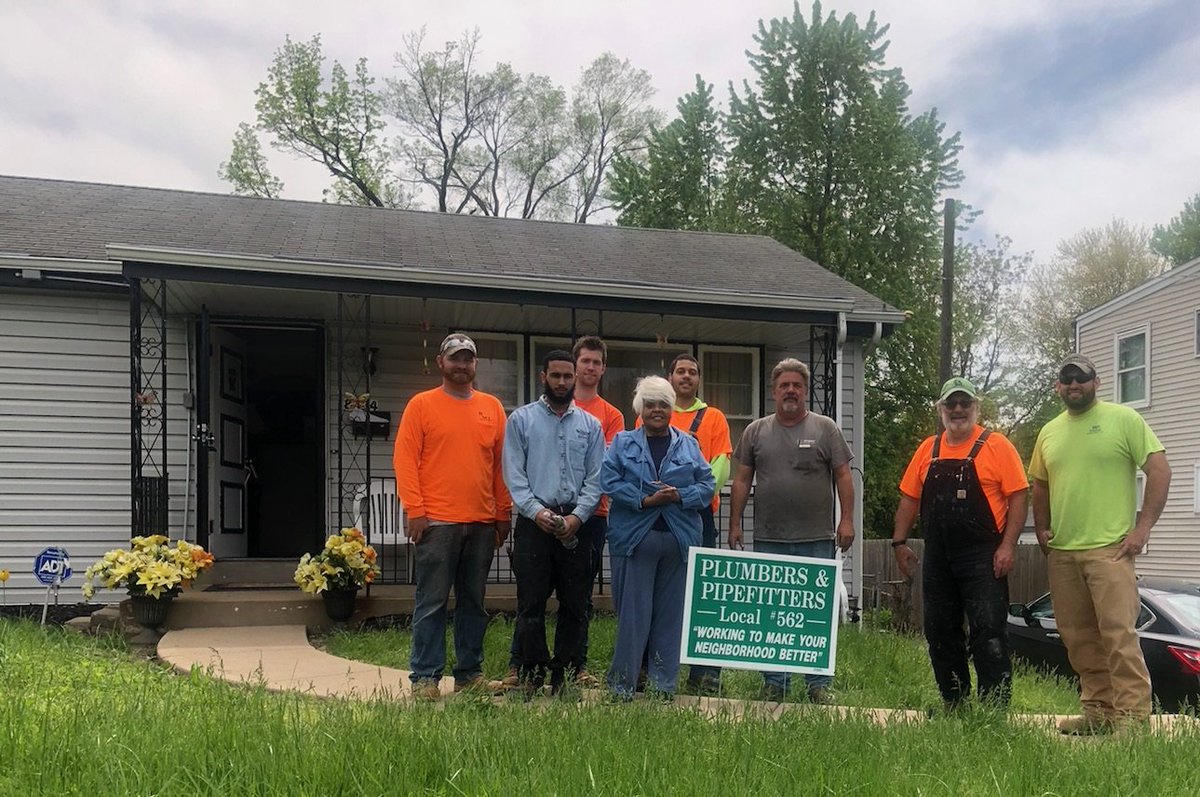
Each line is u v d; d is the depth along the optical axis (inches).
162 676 207.6
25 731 128.5
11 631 254.1
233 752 119.8
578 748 127.5
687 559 188.1
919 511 204.1
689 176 1085.8
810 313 360.5
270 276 307.1
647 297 341.1
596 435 195.0
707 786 113.5
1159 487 179.0
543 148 1408.7
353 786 110.2
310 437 479.5
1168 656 275.0
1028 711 225.5
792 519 203.6
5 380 335.0
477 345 394.9
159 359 350.9
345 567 294.0
